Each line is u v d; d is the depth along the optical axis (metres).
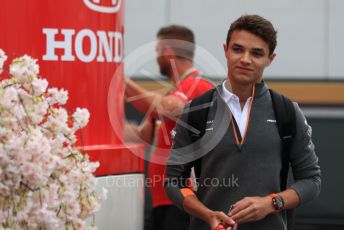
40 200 4.87
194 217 6.41
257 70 6.18
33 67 4.96
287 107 6.25
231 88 6.25
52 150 4.99
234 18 11.47
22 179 4.83
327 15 11.48
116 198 6.30
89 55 6.11
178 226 8.70
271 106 6.26
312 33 11.51
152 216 8.86
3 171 4.77
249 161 6.14
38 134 4.79
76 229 5.04
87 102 6.11
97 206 5.16
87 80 6.11
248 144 6.14
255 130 6.16
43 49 5.90
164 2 11.53
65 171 5.04
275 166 6.20
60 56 5.96
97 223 6.14
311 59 11.54
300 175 6.40
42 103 4.92
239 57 6.16
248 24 6.16
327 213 11.51
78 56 6.05
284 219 6.30
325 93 11.49
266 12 11.49
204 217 6.08
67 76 5.99
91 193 5.16
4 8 5.79
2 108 4.80
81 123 5.19
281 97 6.31
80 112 5.18
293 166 6.43
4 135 4.77
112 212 6.27
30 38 5.86
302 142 6.32
